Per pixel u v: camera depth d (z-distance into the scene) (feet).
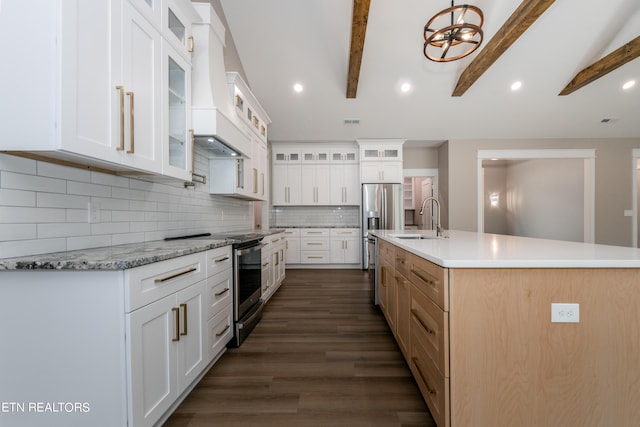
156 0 5.56
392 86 15.16
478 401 3.97
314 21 12.24
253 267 8.98
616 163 19.08
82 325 3.78
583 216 19.63
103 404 3.78
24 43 3.56
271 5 11.73
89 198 5.17
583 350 3.95
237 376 6.18
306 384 5.87
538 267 3.92
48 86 3.54
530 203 25.35
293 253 19.21
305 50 13.43
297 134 18.70
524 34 12.31
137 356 3.92
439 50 13.10
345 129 18.26
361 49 11.56
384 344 7.72
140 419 3.97
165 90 5.85
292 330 8.70
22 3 3.55
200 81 7.82
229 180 9.86
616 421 3.93
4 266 3.62
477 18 11.68
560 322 3.95
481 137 19.10
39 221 4.33
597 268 3.95
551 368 3.96
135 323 3.90
